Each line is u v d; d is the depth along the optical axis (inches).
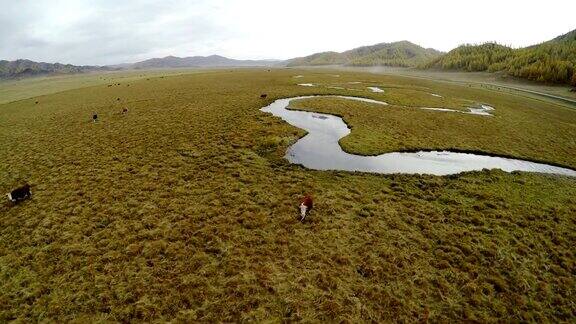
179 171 1214.3
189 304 629.3
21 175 1233.4
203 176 1175.0
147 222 886.4
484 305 664.4
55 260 746.8
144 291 657.6
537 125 2256.4
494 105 3006.9
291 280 695.1
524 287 715.4
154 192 1053.2
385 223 921.5
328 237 843.4
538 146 1763.0
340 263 755.4
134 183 1119.0
